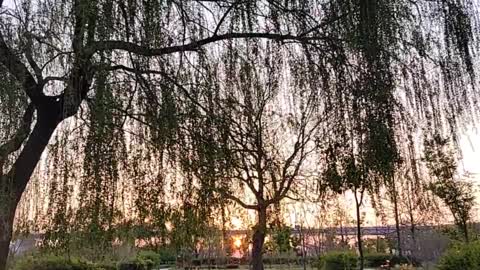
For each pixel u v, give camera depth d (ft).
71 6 7.90
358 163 8.38
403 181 8.43
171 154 8.40
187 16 8.80
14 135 7.82
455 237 27.55
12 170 8.03
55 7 7.97
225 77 8.89
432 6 9.02
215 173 8.61
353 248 43.27
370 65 8.50
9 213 7.96
